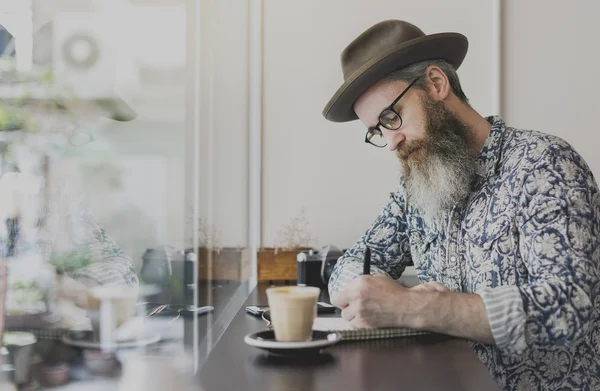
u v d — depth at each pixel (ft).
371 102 5.00
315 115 8.91
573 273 3.77
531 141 4.53
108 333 1.64
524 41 8.71
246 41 8.38
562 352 4.31
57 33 1.42
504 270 4.47
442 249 4.90
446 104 4.95
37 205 1.36
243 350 3.34
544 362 4.31
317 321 3.98
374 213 8.86
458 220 4.79
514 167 4.50
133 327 1.80
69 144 1.43
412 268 8.61
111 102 1.60
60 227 1.43
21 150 1.33
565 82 8.69
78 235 1.48
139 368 1.84
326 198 8.88
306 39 8.92
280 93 8.91
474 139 4.90
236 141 6.81
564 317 3.57
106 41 1.57
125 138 1.69
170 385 2.05
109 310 1.63
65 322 1.46
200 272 3.18
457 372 2.83
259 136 8.87
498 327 3.52
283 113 8.90
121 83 1.66
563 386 4.32
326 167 8.87
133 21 1.75
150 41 1.92
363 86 4.99
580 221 4.01
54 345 1.43
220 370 2.86
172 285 2.27
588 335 4.32
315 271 7.34
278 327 3.18
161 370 2.00
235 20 6.72
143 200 1.86
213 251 4.10
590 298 3.70
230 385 2.57
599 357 4.34
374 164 8.86
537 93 8.71
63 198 1.43
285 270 8.07
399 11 8.84
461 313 3.58
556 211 4.07
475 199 4.71
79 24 1.47
